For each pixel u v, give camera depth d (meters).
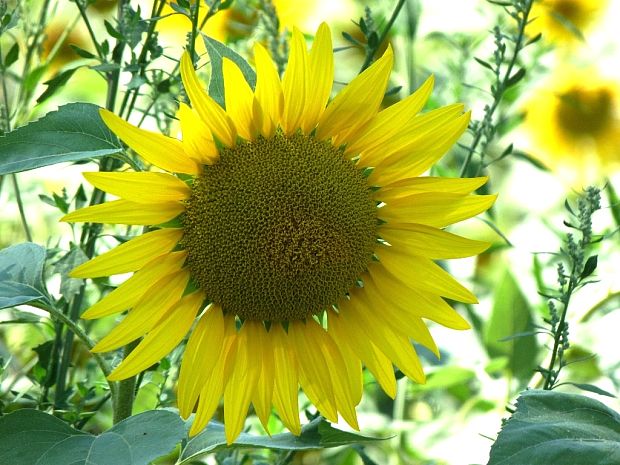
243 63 0.78
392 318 0.80
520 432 0.73
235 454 0.90
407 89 1.09
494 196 0.79
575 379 1.11
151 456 0.71
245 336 0.79
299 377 0.80
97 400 0.90
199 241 0.77
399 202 0.80
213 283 0.78
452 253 0.80
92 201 0.89
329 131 0.78
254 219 0.77
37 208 1.13
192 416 0.80
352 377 0.81
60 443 0.73
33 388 0.92
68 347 0.87
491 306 1.10
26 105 0.96
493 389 1.10
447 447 1.09
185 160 0.75
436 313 0.80
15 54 0.90
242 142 0.77
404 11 1.09
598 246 1.09
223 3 0.81
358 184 0.79
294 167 0.77
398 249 0.80
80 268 0.74
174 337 0.77
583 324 1.08
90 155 0.73
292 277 0.78
